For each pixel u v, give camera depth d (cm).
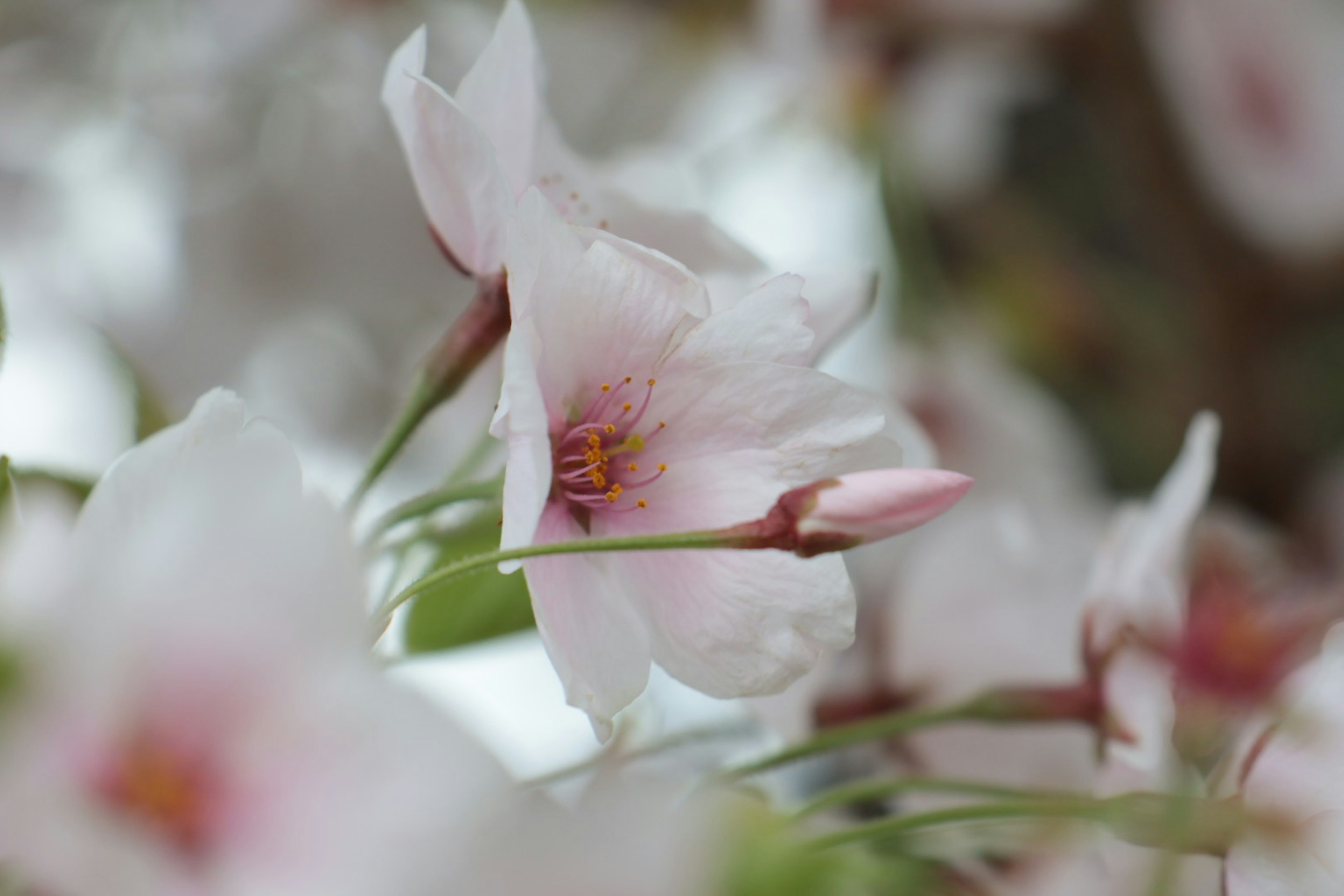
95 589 20
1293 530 47
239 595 20
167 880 20
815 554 23
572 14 50
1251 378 48
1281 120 47
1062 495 40
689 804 20
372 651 22
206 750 20
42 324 49
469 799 20
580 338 24
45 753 20
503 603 26
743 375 24
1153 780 26
